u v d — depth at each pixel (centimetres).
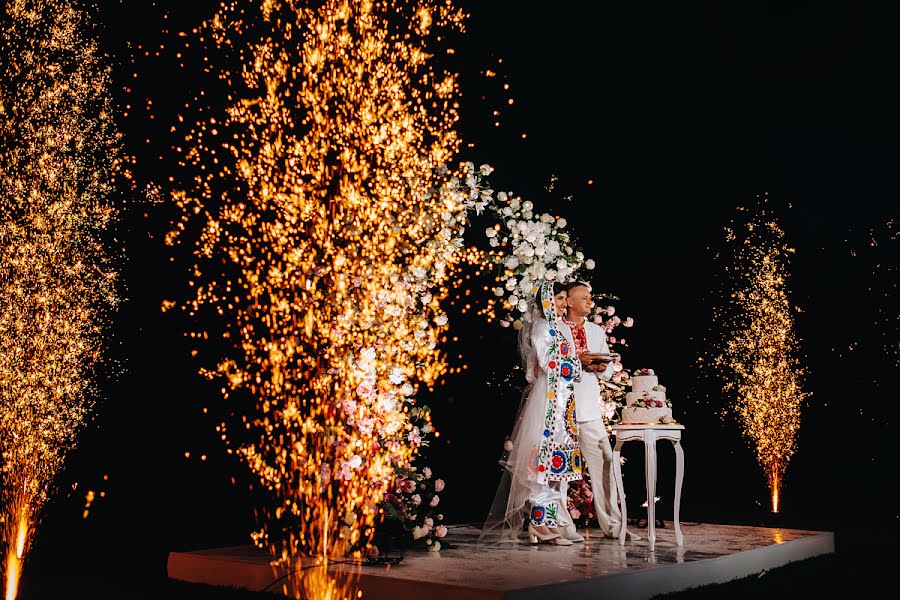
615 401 764
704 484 1419
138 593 544
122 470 1130
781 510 1092
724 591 516
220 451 1145
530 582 455
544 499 624
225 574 552
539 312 666
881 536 815
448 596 446
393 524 583
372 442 602
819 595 511
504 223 758
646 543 624
